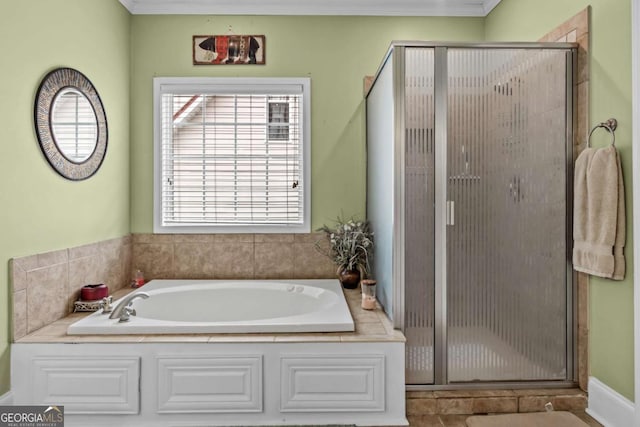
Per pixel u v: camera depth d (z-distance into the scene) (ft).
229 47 10.53
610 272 6.39
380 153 8.59
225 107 10.66
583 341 7.25
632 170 6.17
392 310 7.36
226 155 10.68
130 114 10.50
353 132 10.66
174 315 9.42
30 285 6.93
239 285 9.91
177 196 10.69
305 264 10.68
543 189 7.34
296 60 10.59
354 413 6.78
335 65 10.62
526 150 7.32
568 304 7.37
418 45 7.19
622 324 6.44
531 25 8.73
